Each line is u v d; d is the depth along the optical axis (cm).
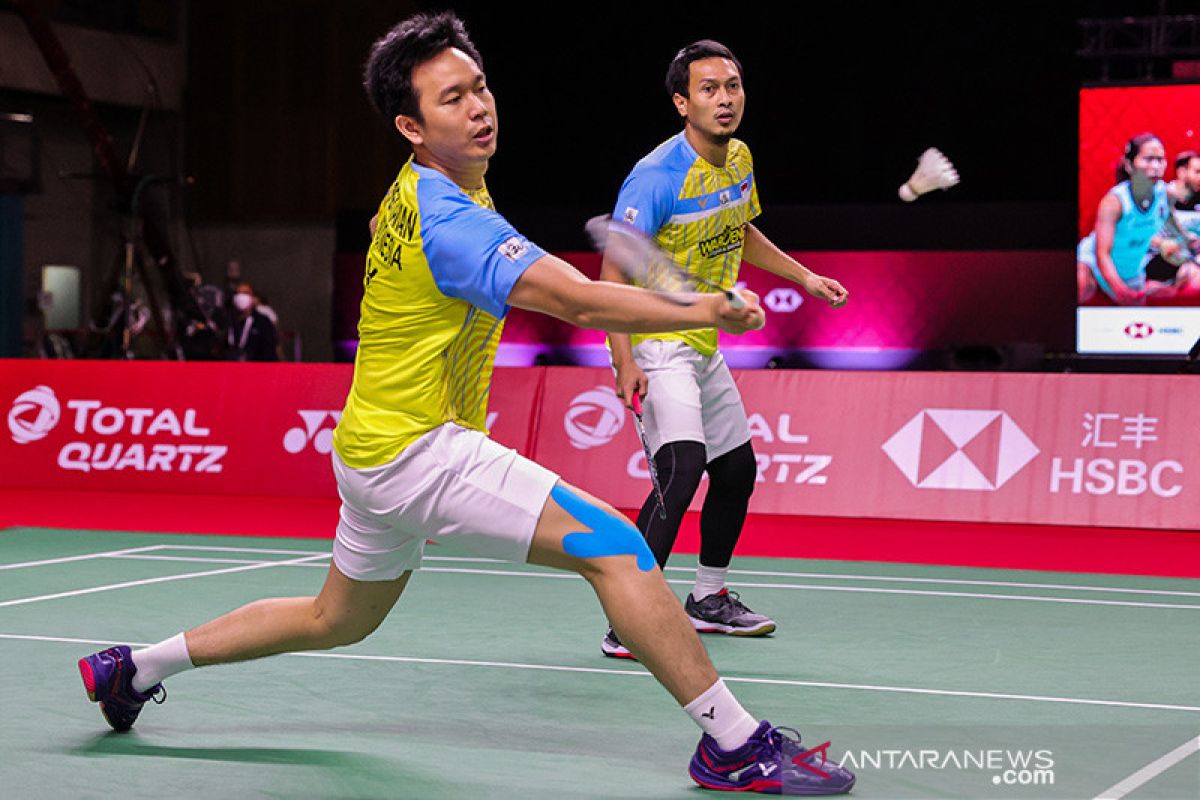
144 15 3212
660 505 583
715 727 429
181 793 428
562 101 3038
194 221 3312
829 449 1205
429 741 493
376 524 439
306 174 3253
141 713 529
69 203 3175
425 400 423
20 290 2386
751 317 375
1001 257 2442
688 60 659
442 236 407
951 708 546
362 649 655
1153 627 730
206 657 483
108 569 908
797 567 949
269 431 1340
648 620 422
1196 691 578
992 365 2347
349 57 3219
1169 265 2175
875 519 1182
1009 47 2839
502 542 425
